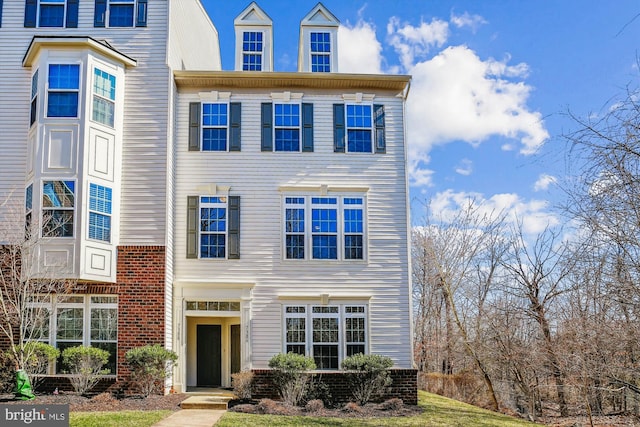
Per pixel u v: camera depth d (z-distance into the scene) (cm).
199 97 1909
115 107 1761
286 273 1831
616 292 1206
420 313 3556
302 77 1902
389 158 1909
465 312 2841
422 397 2092
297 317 1809
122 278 1709
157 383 1670
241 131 1897
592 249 1210
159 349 1627
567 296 2147
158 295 1709
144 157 1770
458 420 1545
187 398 1620
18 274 1630
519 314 2388
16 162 1764
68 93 1689
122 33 1838
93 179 1677
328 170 1891
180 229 1838
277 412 1522
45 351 1612
